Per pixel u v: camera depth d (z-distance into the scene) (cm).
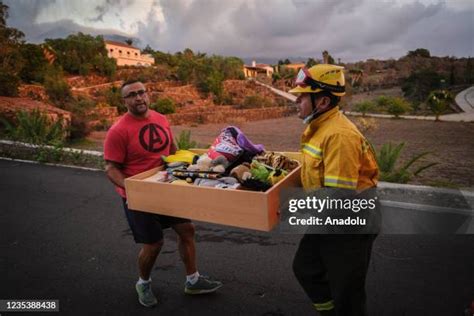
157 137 290
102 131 3725
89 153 922
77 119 2408
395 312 286
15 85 3091
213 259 385
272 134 3269
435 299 300
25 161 902
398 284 324
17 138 1116
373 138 2462
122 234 461
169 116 5731
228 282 339
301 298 312
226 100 8312
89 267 377
